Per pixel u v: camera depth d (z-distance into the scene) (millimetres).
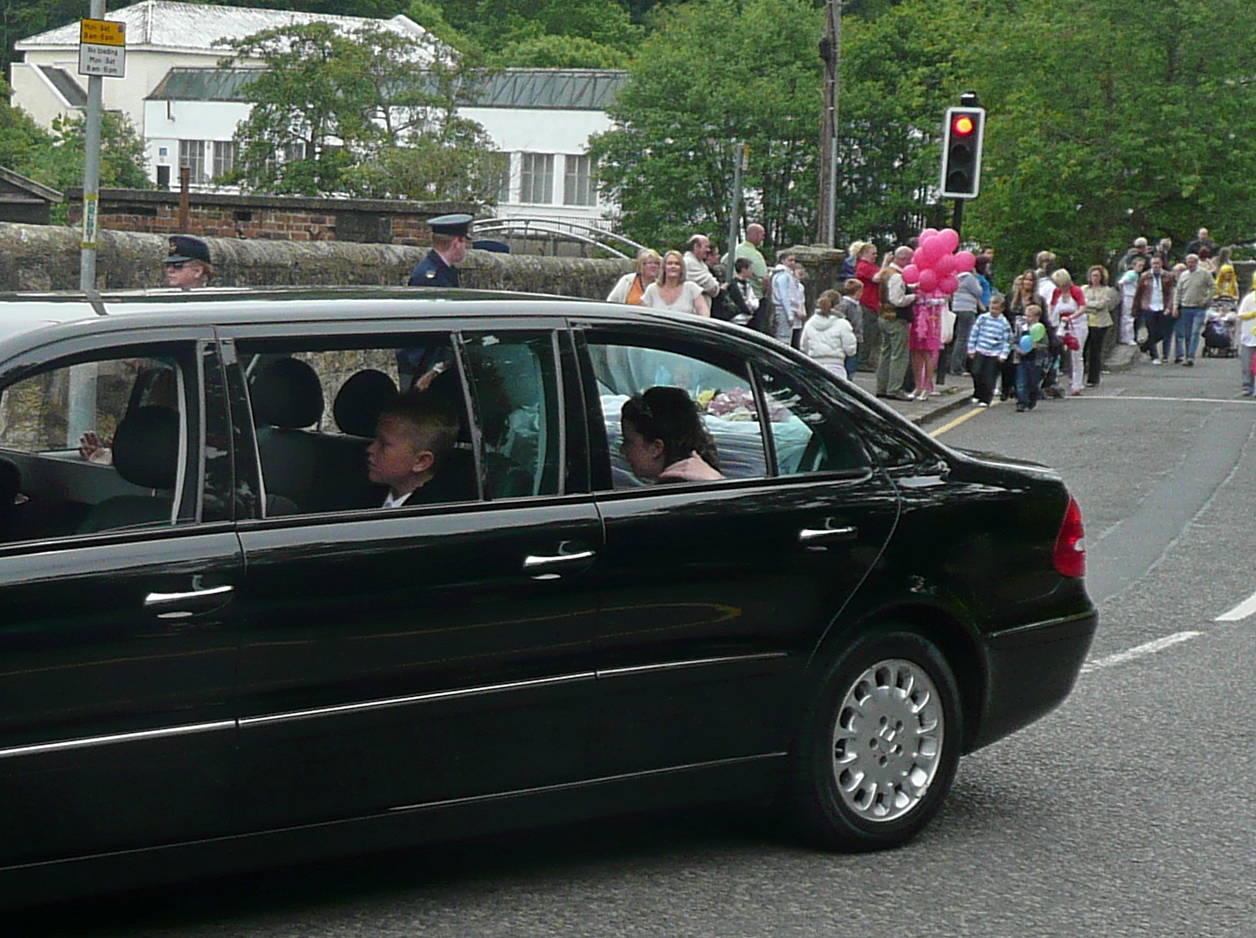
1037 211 56250
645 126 91062
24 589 4391
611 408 5457
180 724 4609
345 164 83688
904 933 5250
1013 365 24078
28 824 4418
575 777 5328
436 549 5008
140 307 4902
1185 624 10352
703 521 5527
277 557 4754
